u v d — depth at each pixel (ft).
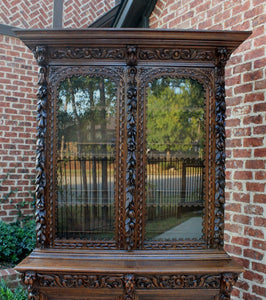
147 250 5.95
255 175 6.69
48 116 5.97
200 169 6.10
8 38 11.10
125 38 5.69
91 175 6.10
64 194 6.10
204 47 5.85
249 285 6.75
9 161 11.18
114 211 6.04
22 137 11.39
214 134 5.96
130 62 5.87
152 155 6.07
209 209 6.01
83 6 12.56
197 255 5.87
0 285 7.80
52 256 5.82
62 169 6.10
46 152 5.96
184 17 8.61
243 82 7.02
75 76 6.02
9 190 11.17
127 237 5.89
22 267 5.49
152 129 6.05
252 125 6.78
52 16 12.03
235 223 7.13
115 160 6.03
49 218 5.98
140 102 5.96
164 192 6.10
